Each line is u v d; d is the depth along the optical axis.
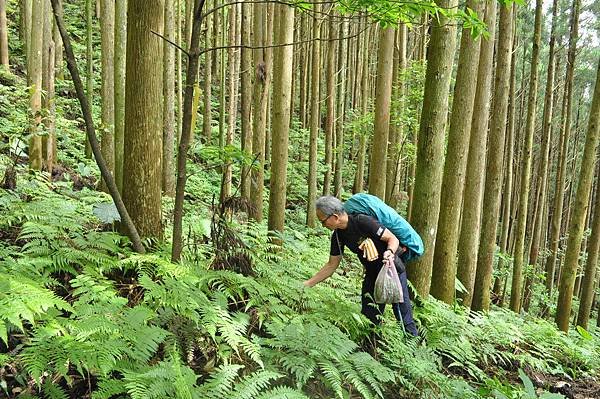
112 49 6.18
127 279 3.12
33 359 1.93
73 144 8.41
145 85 3.27
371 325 3.55
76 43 12.22
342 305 3.57
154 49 3.24
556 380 4.38
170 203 6.33
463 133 4.63
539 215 11.23
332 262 3.62
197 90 3.16
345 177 14.14
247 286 3.16
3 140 6.42
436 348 3.72
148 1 3.14
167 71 7.77
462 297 5.66
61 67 8.96
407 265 4.29
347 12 3.36
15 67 10.60
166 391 1.99
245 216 6.40
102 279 2.85
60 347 2.04
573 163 18.17
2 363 1.99
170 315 2.63
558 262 15.61
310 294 3.56
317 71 8.82
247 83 7.59
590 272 7.02
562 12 10.07
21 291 2.09
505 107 5.68
